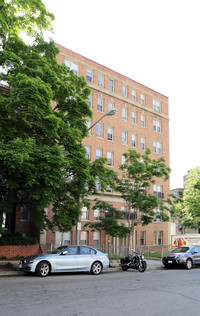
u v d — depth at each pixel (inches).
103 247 1018.1
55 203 563.2
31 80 485.1
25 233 938.1
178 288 412.2
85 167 585.3
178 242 1061.1
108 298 330.0
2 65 599.8
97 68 1267.2
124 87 1386.6
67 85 621.9
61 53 1151.6
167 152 1519.4
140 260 629.6
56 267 496.7
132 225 812.6
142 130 1403.8
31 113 492.4
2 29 578.9
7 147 454.6
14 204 661.3
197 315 270.5
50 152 499.8
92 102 1222.3
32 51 634.8
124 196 788.0
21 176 478.9
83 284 418.9
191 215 1456.7
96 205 770.2
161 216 780.0
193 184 1472.7
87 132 663.1
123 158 1285.7
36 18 645.9
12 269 542.3
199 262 761.6
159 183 1425.9
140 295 353.4
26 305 285.6
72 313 263.3
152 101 1503.4
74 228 1056.2
